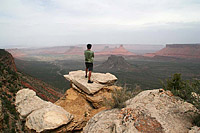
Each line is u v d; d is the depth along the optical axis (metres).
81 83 8.42
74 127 6.02
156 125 3.55
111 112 4.76
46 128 5.23
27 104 6.78
